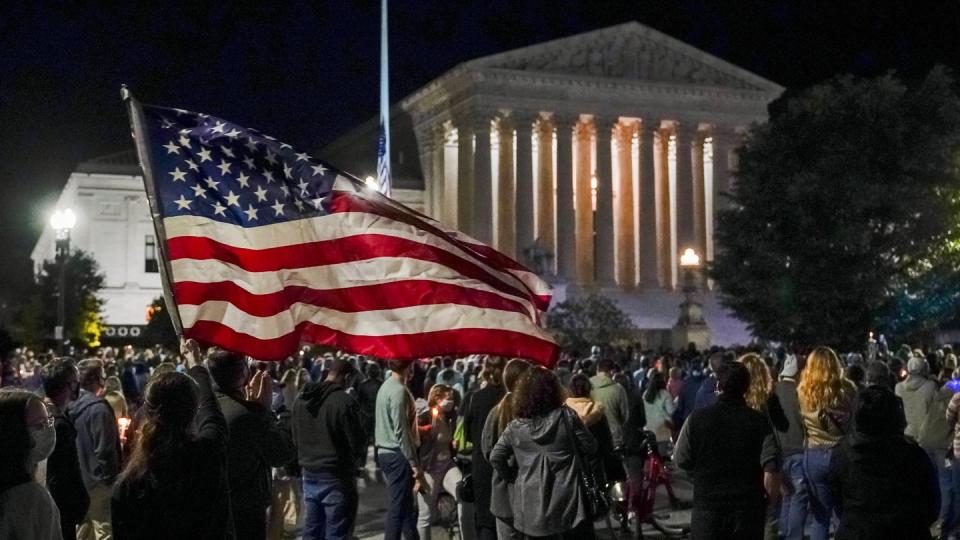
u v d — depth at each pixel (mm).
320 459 13609
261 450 10539
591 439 10852
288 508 17469
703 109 102375
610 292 96625
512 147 98875
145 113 9289
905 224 56844
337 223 9586
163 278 8961
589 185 101312
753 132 65375
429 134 107062
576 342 72562
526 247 92688
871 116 57500
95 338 89688
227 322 9039
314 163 9641
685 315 79438
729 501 10719
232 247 9219
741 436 10750
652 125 100562
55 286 90188
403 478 15828
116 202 105562
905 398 17984
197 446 7461
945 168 56875
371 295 9500
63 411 11336
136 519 7277
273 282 9266
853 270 56594
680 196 100312
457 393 22125
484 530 13766
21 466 6926
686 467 10992
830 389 14453
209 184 9305
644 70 101125
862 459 9234
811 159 58938
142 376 33594
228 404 10500
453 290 9617
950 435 17594
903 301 57062
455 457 17344
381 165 29125
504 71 95938
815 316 57469
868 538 9164
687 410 23750
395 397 15734
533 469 10742
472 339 9523
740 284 60156
